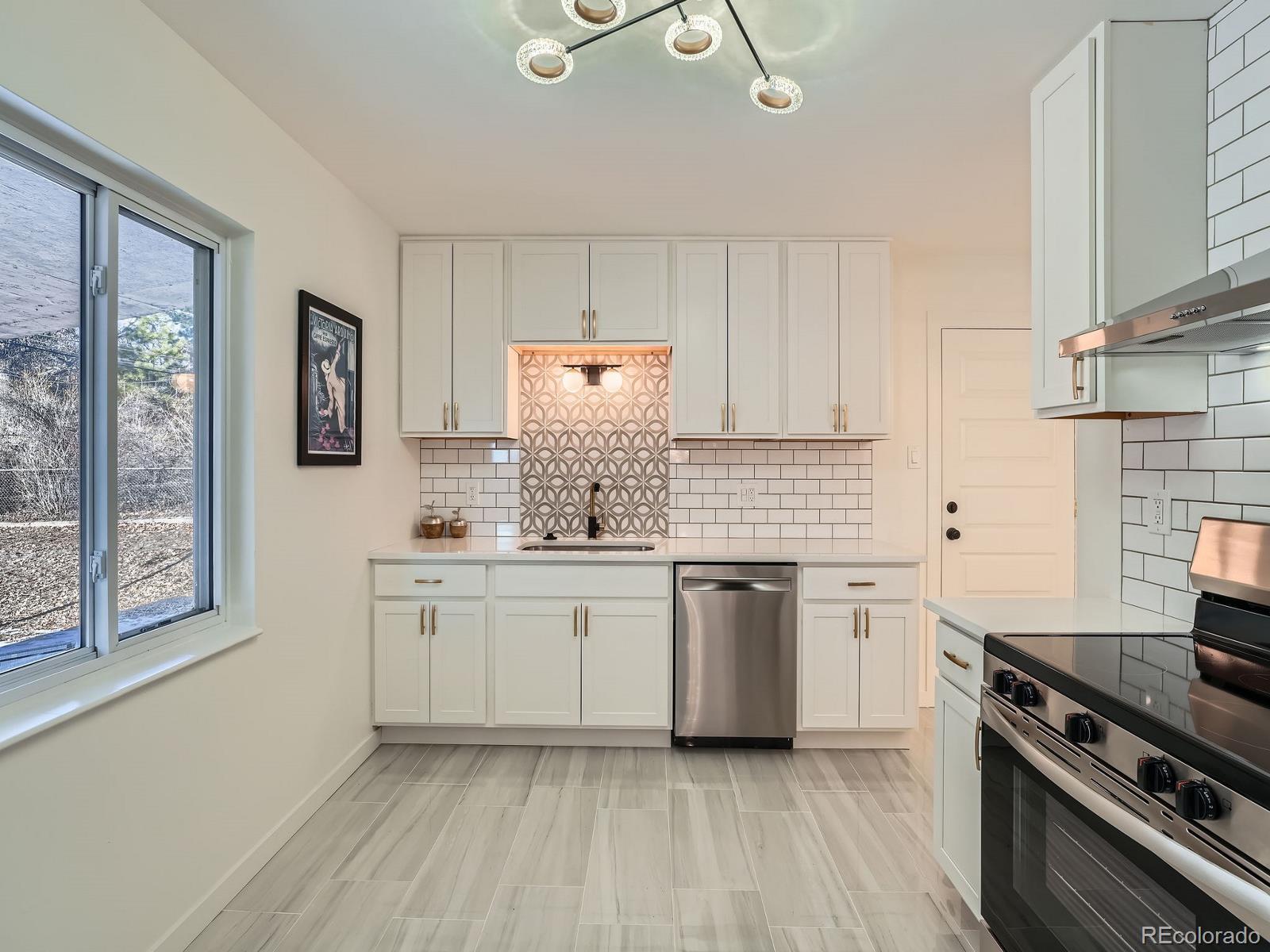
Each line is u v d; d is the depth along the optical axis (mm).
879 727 2906
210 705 1821
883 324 3199
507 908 1874
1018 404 3516
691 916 1841
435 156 2404
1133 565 1938
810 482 3543
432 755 2904
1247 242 1543
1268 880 830
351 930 1781
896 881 2002
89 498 1562
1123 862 1108
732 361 3215
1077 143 1717
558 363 3580
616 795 2535
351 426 2676
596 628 2943
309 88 1957
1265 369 1479
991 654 1595
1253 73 1525
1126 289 1647
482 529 3584
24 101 1256
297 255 2305
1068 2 1588
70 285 1511
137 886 1549
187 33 1695
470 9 1617
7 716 1292
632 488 3572
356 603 2791
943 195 2742
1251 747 927
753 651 2904
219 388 1997
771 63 1835
